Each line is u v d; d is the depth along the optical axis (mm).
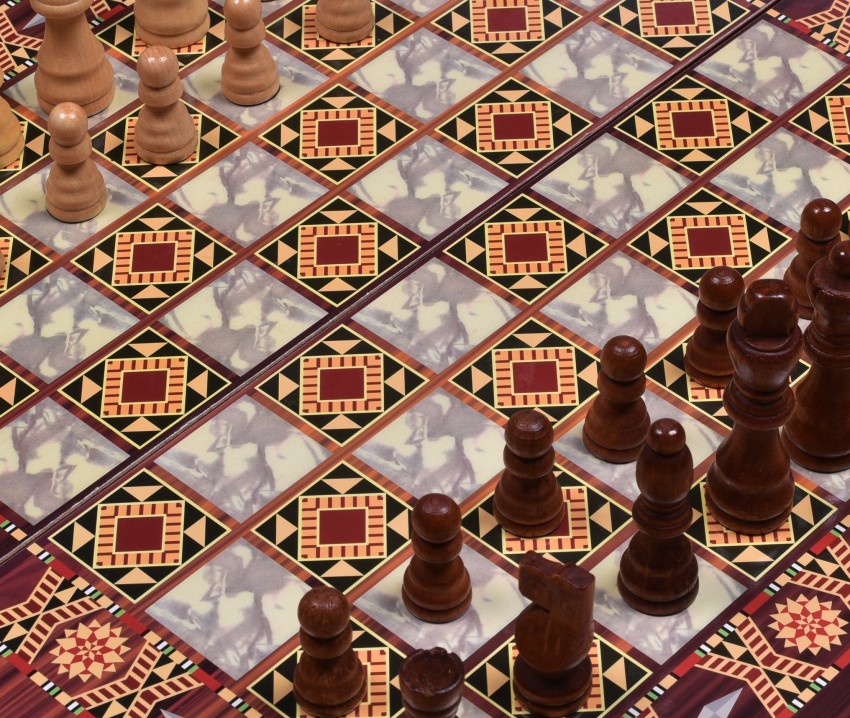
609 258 851
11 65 922
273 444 805
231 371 824
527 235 858
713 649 756
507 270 849
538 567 717
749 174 875
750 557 779
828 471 799
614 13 927
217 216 867
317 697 739
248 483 796
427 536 739
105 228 865
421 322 835
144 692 750
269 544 782
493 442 804
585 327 833
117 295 847
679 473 733
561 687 737
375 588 772
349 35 916
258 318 837
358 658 746
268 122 895
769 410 756
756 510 779
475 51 915
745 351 741
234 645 760
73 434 811
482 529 785
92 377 825
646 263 850
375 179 875
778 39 917
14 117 889
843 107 896
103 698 750
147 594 772
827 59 912
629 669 752
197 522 788
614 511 789
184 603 769
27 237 864
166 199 873
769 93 901
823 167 878
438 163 879
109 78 902
